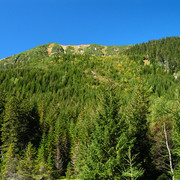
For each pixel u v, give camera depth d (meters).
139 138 19.14
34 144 43.03
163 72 159.50
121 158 12.73
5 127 36.56
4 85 124.19
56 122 52.72
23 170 23.31
